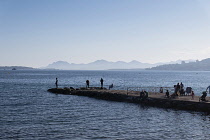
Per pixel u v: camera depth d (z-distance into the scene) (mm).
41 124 26719
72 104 41531
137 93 49500
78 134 23141
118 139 21812
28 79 139375
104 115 31938
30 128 25016
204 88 81250
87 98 50438
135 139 21844
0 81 115938
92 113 33281
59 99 48344
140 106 39375
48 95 55719
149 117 30797
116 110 35688
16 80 127000
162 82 117438
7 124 26500
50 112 33719
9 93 58656
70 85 93938
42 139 21609
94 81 125500
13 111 34094
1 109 35531
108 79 148375
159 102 39656
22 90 67750
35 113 32844
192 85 97750
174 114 32562
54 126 25938
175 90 43656
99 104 41688
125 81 125562
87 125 26516
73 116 31109
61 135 22797
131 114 32688
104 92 51469
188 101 36406
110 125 26625
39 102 43562
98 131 24219
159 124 27219
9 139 21484
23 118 29594
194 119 29578
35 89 71938
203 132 24125
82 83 107500
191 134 23469
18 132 23562
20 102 43188
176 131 24422
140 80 136500
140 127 25875
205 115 31812
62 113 33062
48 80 130750
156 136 22781
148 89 71188
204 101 35844
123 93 49219
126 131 24328
